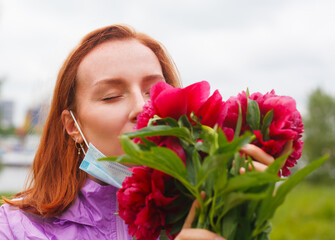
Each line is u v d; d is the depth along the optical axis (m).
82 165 1.45
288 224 7.90
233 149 0.82
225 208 0.86
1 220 1.49
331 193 12.13
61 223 1.49
